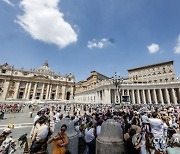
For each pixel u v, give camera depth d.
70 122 5.35
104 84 50.75
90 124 6.61
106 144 4.39
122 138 4.66
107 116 8.50
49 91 79.25
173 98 46.44
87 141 5.64
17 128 13.09
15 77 71.94
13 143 5.81
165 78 58.25
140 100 53.16
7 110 28.19
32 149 4.71
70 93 85.00
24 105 39.56
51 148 4.69
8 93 68.56
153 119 6.29
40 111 6.90
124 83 51.75
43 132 4.92
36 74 79.62
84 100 67.25
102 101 50.91
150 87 49.88
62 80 84.44
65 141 4.40
